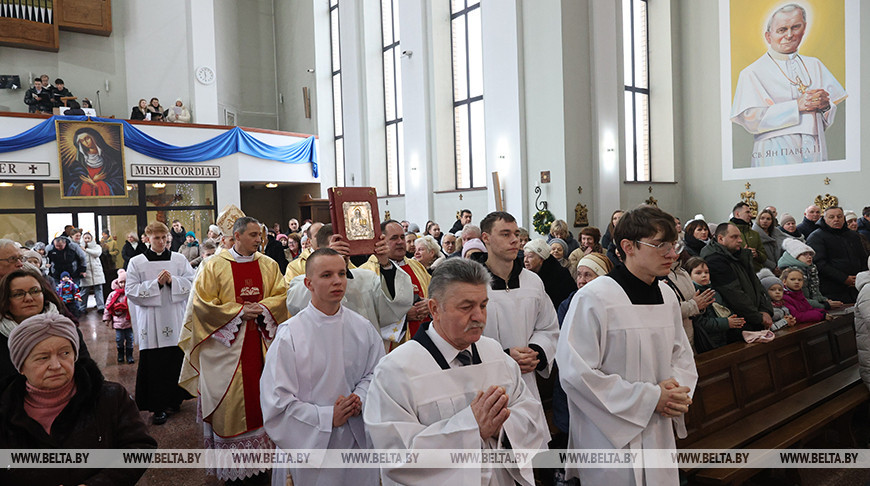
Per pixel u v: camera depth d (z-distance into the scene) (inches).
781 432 142.2
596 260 147.2
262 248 184.1
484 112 498.0
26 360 74.8
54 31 596.4
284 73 809.5
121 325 275.9
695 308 149.5
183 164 549.3
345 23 693.9
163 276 205.2
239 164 584.1
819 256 244.1
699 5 500.7
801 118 432.8
